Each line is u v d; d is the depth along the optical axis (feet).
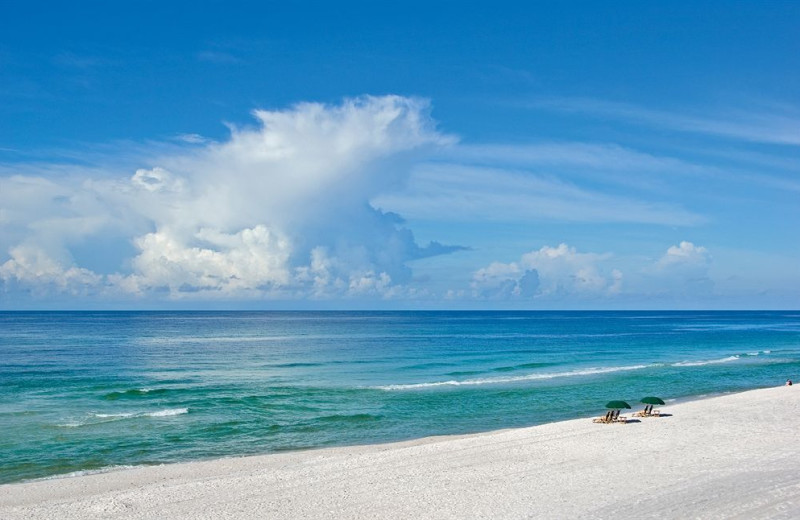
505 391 144.25
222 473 73.56
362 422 108.99
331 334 424.05
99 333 421.18
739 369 195.21
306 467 71.36
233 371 187.21
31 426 103.45
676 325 636.48
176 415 114.01
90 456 84.84
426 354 251.39
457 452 76.13
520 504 54.75
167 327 534.37
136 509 55.77
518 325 627.05
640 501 54.44
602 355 250.37
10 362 213.87
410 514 52.90
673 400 132.16
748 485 58.49
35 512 55.62
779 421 93.50
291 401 129.49
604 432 86.79
